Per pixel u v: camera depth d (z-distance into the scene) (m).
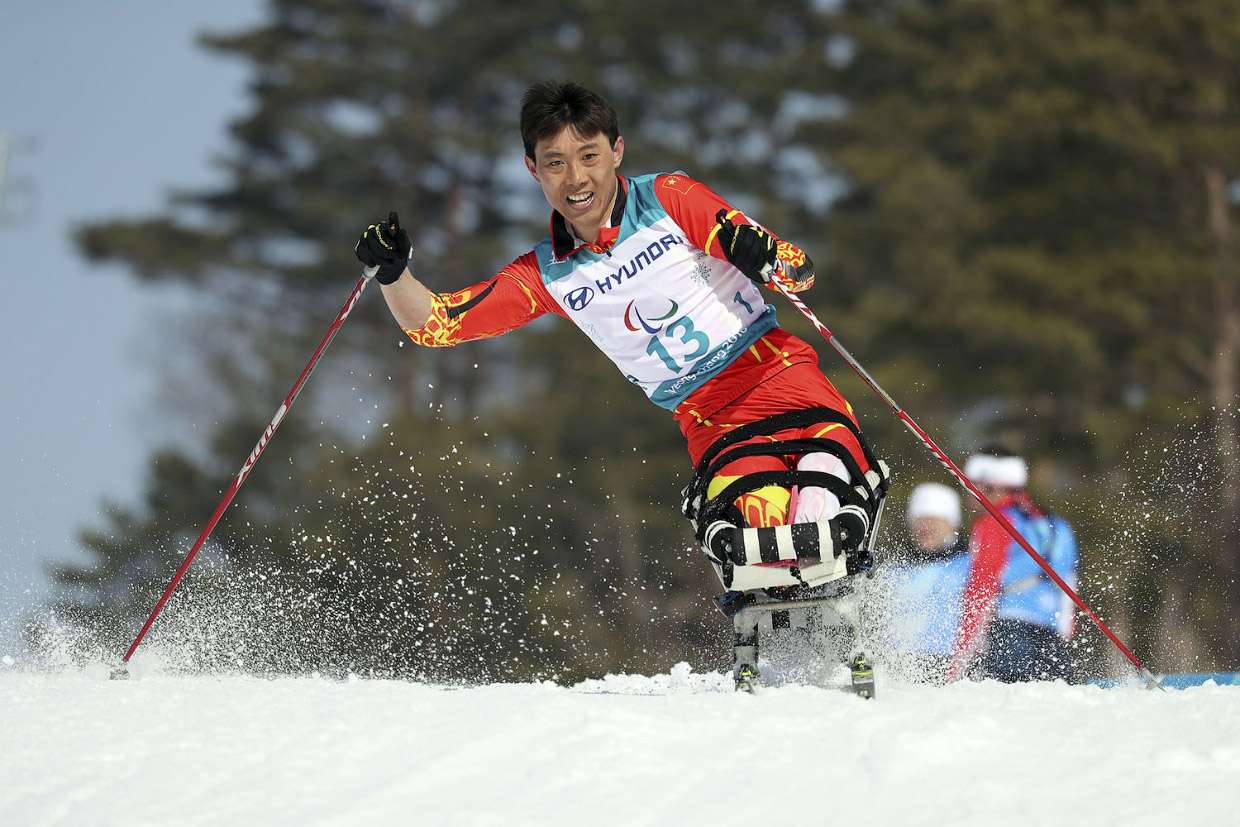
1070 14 83.12
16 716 11.84
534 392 91.69
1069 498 51.03
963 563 18.81
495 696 12.35
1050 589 18.61
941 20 101.06
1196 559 54.41
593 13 107.19
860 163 88.81
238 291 107.00
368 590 40.44
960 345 78.06
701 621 76.94
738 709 11.31
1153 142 77.38
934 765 9.44
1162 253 77.94
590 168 13.41
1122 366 76.69
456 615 65.19
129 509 79.06
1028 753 9.68
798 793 9.08
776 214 98.38
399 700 12.26
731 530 12.72
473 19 108.00
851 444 13.57
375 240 13.42
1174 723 10.55
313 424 94.31
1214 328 76.00
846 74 105.50
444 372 100.69
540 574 77.19
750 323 14.03
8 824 9.11
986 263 79.25
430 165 111.62
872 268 87.12
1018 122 82.50
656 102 106.69
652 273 13.76
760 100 105.00
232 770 9.97
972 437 72.44
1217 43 76.81
